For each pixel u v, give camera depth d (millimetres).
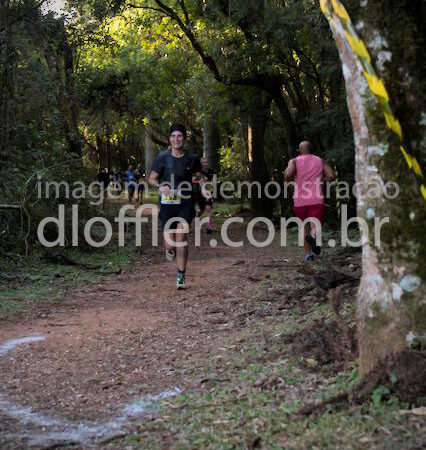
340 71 15375
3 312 8062
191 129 36844
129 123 28000
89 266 11977
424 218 3846
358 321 4098
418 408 3574
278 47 18266
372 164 3945
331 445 3354
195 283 9906
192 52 25906
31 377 5387
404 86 3818
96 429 4184
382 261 3943
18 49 14500
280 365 5051
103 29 20016
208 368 5289
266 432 3736
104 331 6926
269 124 26703
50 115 16156
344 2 3879
